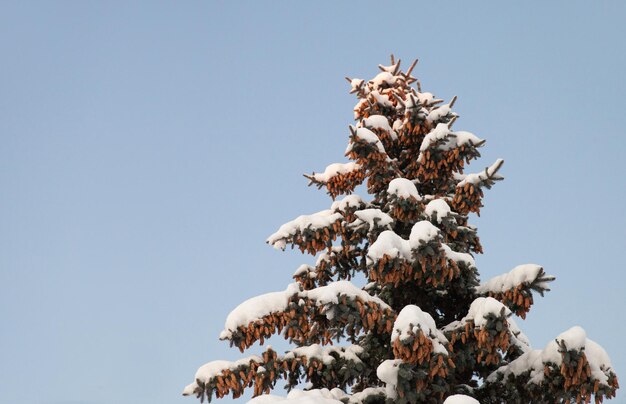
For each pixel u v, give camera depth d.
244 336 9.09
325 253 11.83
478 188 10.54
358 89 12.73
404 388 8.80
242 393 9.30
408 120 11.55
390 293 11.00
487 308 8.47
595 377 7.91
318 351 9.98
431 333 8.32
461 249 11.18
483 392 9.94
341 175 12.23
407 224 10.85
